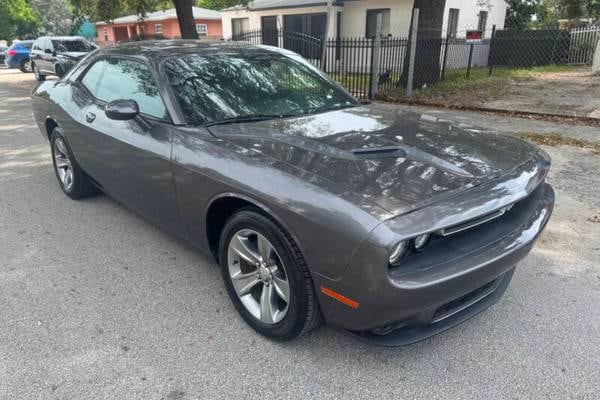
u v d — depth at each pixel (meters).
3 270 3.52
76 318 2.94
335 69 13.37
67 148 4.57
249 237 2.71
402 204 2.13
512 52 18.89
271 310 2.65
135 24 34.66
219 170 2.68
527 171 2.65
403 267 2.12
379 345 2.31
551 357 2.59
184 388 2.38
